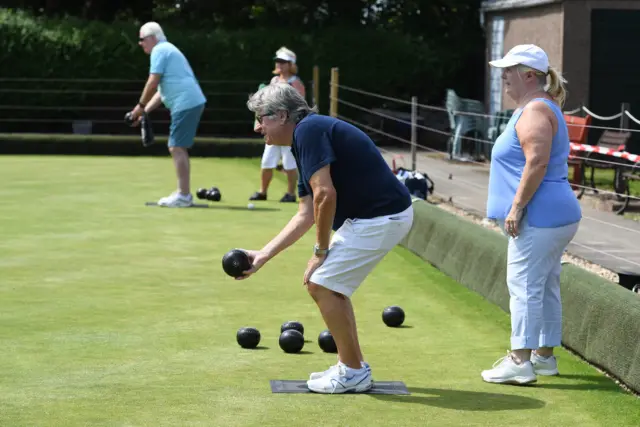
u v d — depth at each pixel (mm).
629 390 6805
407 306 9305
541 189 6809
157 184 19000
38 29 27875
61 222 14086
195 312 8883
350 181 6406
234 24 34906
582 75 22438
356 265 6434
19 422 5887
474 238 10211
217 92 28609
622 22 22438
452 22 31969
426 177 16469
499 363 7371
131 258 11445
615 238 12734
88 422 5906
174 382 6762
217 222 14281
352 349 6582
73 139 25156
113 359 7320
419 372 7141
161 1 35281
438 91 29281
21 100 28078
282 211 15562
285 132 6473
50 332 8094
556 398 6582
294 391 6590
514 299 6926
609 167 16781
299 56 28484
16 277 10305
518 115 6859
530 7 24031
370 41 28594
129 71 28266
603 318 7250
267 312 8938
